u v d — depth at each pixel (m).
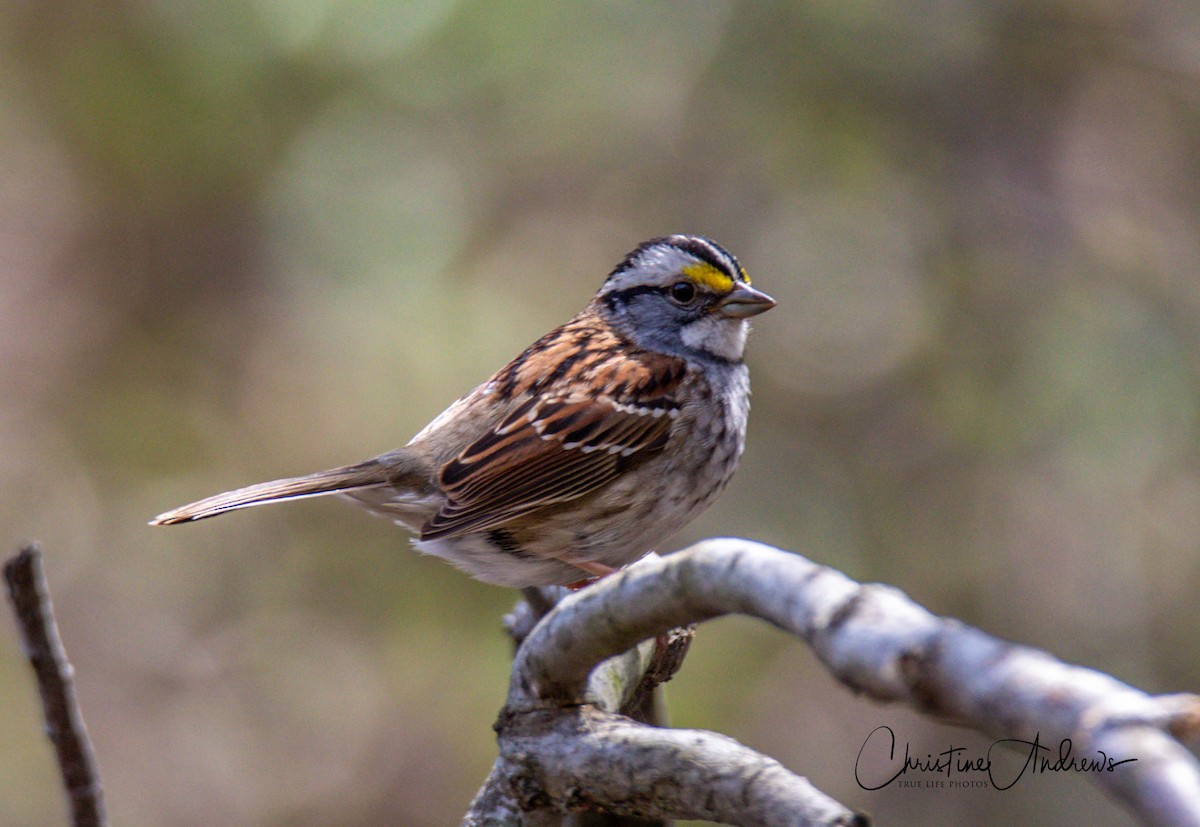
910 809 12.34
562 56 12.05
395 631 12.48
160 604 13.13
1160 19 12.85
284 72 12.15
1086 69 13.05
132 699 12.97
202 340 13.38
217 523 13.13
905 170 12.73
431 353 11.99
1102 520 12.29
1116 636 12.22
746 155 12.71
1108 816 11.77
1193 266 12.62
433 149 12.42
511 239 12.72
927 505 12.44
